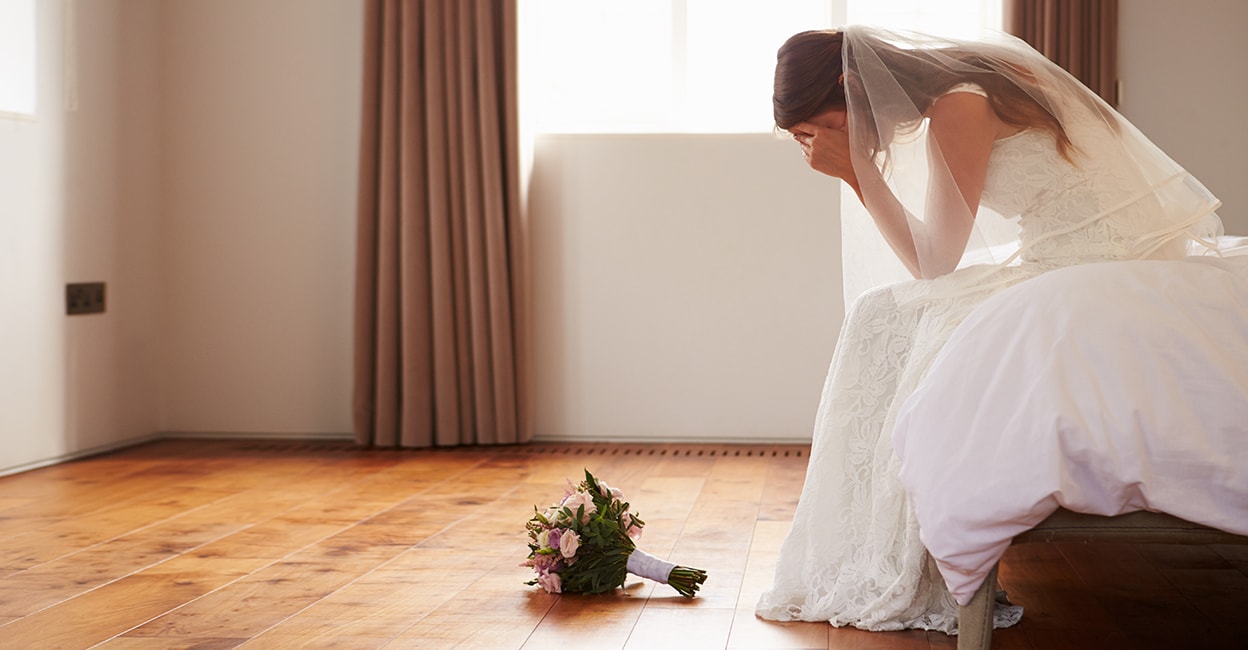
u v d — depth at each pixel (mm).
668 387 4258
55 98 3814
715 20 4320
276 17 4348
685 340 4246
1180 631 1957
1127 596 2182
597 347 4285
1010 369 1672
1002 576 2346
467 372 4164
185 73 4367
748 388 4223
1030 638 1928
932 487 1648
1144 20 4070
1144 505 1574
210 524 2840
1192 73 4055
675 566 2215
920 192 2084
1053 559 2480
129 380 4223
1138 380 1600
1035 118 2047
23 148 3666
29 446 3689
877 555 2012
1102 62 3979
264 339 4383
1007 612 2039
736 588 2246
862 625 1984
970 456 1632
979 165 2018
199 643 1899
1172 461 1551
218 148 4375
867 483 2062
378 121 4188
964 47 2115
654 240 4246
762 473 3574
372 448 4145
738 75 4320
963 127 2018
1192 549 2545
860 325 2100
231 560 2471
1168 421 1564
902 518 1999
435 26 4102
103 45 4055
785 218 4184
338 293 4363
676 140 4215
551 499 3156
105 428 4078
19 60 3709
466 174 4098
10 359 3609
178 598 2174
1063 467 1570
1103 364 1623
